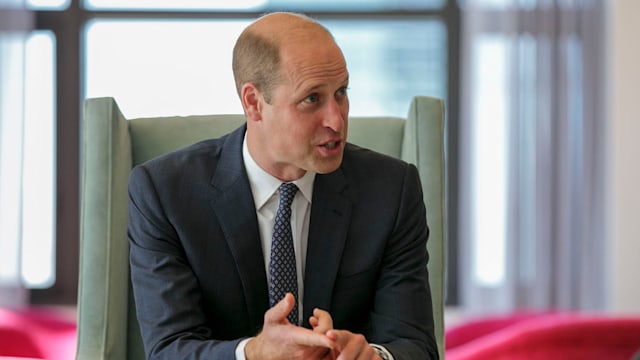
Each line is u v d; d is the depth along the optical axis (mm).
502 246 8312
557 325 6156
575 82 8305
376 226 3303
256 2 8359
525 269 8312
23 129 8219
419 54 8484
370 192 3346
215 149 3398
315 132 3037
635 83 8250
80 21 8359
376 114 8484
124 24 8359
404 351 3141
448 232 8656
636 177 8273
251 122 3205
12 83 8164
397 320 3260
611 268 8312
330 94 3023
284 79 3002
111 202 3537
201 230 3244
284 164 3227
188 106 8352
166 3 8344
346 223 3291
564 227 8281
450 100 8547
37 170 8375
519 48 8234
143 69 8352
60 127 8438
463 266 8312
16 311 7766
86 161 3557
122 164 3627
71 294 8469
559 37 8242
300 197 3305
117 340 3576
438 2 8484
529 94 8258
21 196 8195
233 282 3242
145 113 8352
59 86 8414
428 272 3619
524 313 7598
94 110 3561
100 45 8367
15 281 8164
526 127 8258
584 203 8281
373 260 3285
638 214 8281
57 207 8469
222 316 3271
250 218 3254
